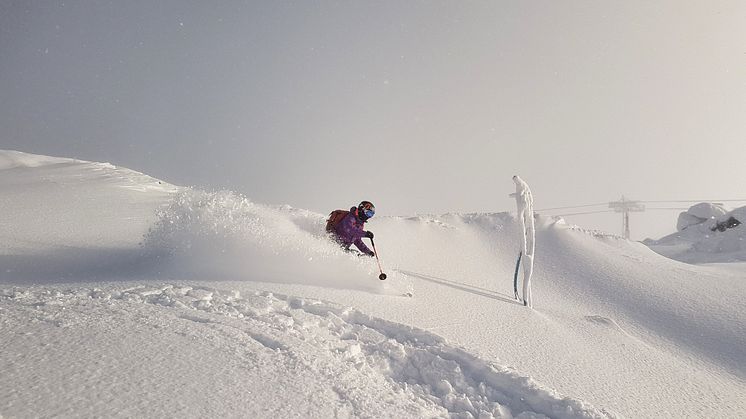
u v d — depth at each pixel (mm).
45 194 14219
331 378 2453
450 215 13344
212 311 3637
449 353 3527
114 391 1839
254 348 2646
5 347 2119
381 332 3979
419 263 8930
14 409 1580
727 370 5719
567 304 7973
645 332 7027
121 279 5012
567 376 3920
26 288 4051
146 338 2512
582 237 11922
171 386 1974
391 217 12234
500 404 3053
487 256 10547
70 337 2369
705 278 9383
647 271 9789
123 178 19312
